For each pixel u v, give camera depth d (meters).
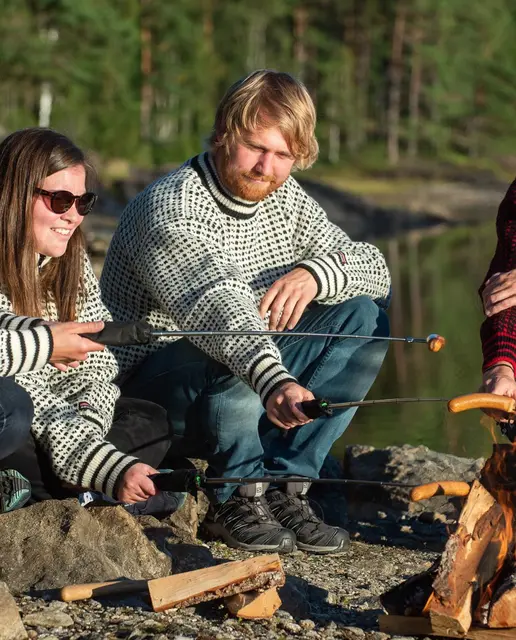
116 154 42.12
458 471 5.27
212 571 3.27
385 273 4.86
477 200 48.19
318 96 58.53
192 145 47.47
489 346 3.74
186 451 4.39
